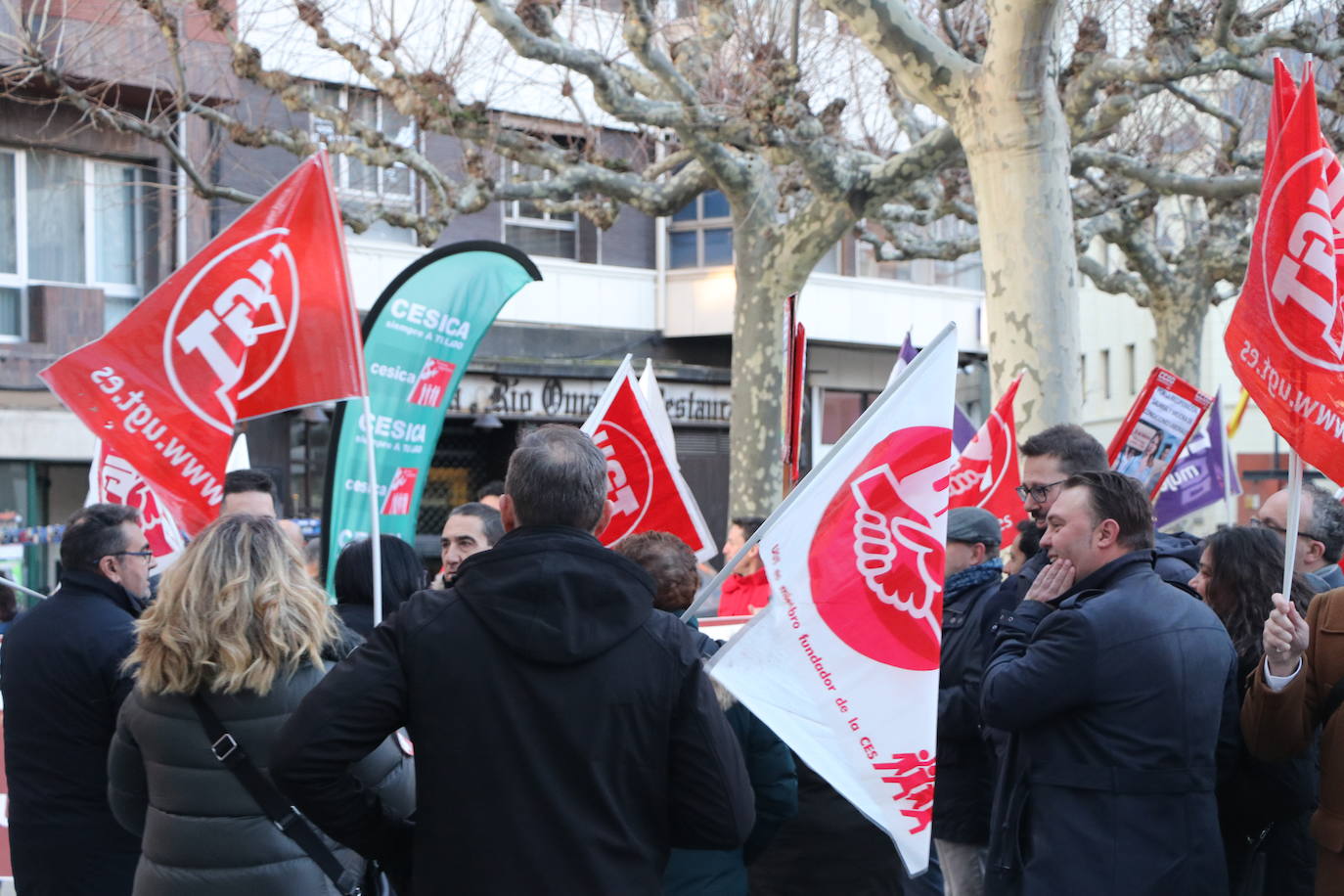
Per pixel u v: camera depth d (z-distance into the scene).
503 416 19.83
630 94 11.36
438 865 3.12
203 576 3.81
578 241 21.12
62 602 4.74
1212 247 18.98
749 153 13.52
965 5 13.04
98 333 16.53
